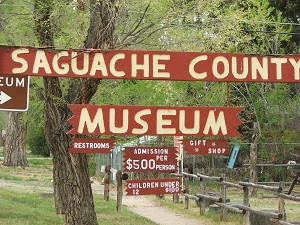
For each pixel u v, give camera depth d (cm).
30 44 1353
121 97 1667
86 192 1159
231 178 2562
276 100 2627
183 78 841
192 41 1230
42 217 1415
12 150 3762
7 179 2872
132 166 1238
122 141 1842
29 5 1311
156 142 2383
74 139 993
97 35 1086
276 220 1252
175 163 1267
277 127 2767
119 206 1680
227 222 1467
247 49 1914
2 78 884
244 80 851
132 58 833
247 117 2695
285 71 859
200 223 1491
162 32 1227
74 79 1151
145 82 1717
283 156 2591
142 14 1194
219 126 867
